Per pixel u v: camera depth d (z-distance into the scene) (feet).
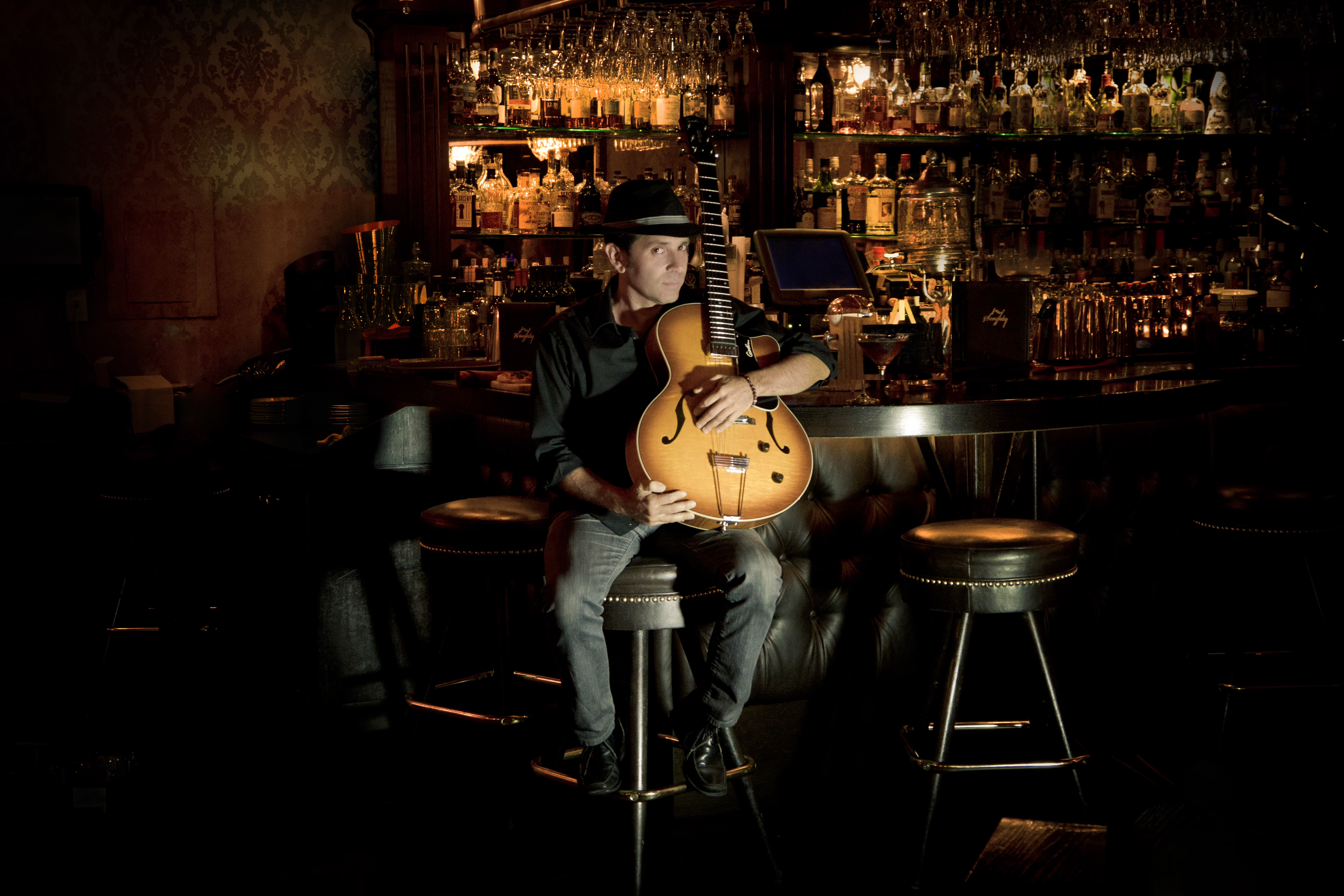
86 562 15.48
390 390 13.08
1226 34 16.49
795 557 10.25
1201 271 17.75
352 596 12.17
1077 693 11.56
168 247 16.47
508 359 11.83
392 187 16.44
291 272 16.90
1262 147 18.30
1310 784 10.61
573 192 16.53
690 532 8.66
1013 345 11.39
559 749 9.62
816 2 17.70
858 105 17.53
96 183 16.08
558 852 9.70
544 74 16.05
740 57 16.83
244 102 16.67
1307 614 12.78
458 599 11.02
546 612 8.42
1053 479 11.32
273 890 9.09
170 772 11.36
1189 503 12.09
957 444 10.84
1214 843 5.10
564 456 8.65
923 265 12.57
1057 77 17.98
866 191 17.40
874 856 9.57
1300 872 5.06
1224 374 12.16
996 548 8.90
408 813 10.46
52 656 14.85
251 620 14.55
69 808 10.51
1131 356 13.46
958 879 9.17
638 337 8.93
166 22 16.22
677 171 17.24
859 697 10.71
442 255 16.11
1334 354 15.89
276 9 16.70
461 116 15.98
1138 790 10.46
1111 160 18.48
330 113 17.10
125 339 16.38
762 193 16.99
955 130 17.47
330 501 12.05
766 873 9.18
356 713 12.24
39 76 15.69
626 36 15.31
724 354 8.74
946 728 9.24
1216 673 12.46
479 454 12.59
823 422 9.25
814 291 11.87
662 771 10.15
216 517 15.43
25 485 15.10
